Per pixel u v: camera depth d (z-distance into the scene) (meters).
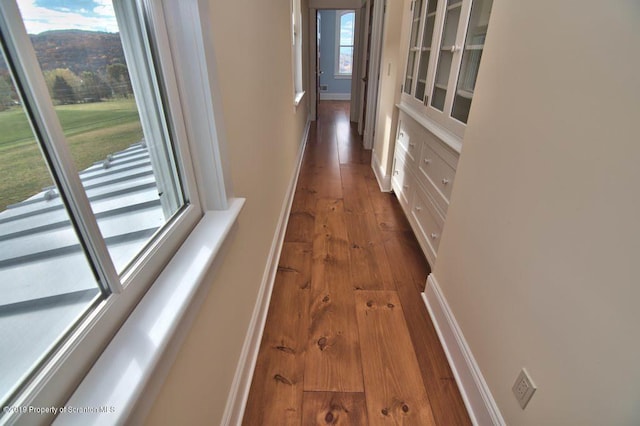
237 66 1.12
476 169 1.26
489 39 1.16
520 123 0.98
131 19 0.65
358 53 5.77
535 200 0.91
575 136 0.76
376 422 1.24
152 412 0.60
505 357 1.05
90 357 0.51
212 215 0.97
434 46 2.04
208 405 0.91
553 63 0.83
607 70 0.67
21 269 0.42
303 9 4.82
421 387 1.37
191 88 0.83
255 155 1.44
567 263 0.79
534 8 0.91
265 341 1.57
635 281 0.61
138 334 0.57
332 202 3.09
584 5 0.73
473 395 1.24
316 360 1.48
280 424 1.22
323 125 6.19
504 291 1.06
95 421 0.44
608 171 0.67
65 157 0.46
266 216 1.77
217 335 0.97
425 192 2.12
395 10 2.92
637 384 0.62
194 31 0.77
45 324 0.46
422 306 1.81
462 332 1.37
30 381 0.42
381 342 1.58
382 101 3.52
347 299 1.85
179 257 0.78
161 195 0.79
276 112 2.10
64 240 0.48
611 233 0.66
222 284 1.00
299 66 4.30
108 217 0.60
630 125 0.62
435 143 1.93
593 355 0.71
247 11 1.28
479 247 1.23
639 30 0.60
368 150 4.78
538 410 0.89
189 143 0.87
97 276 0.54
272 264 1.97
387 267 2.14
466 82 1.66
